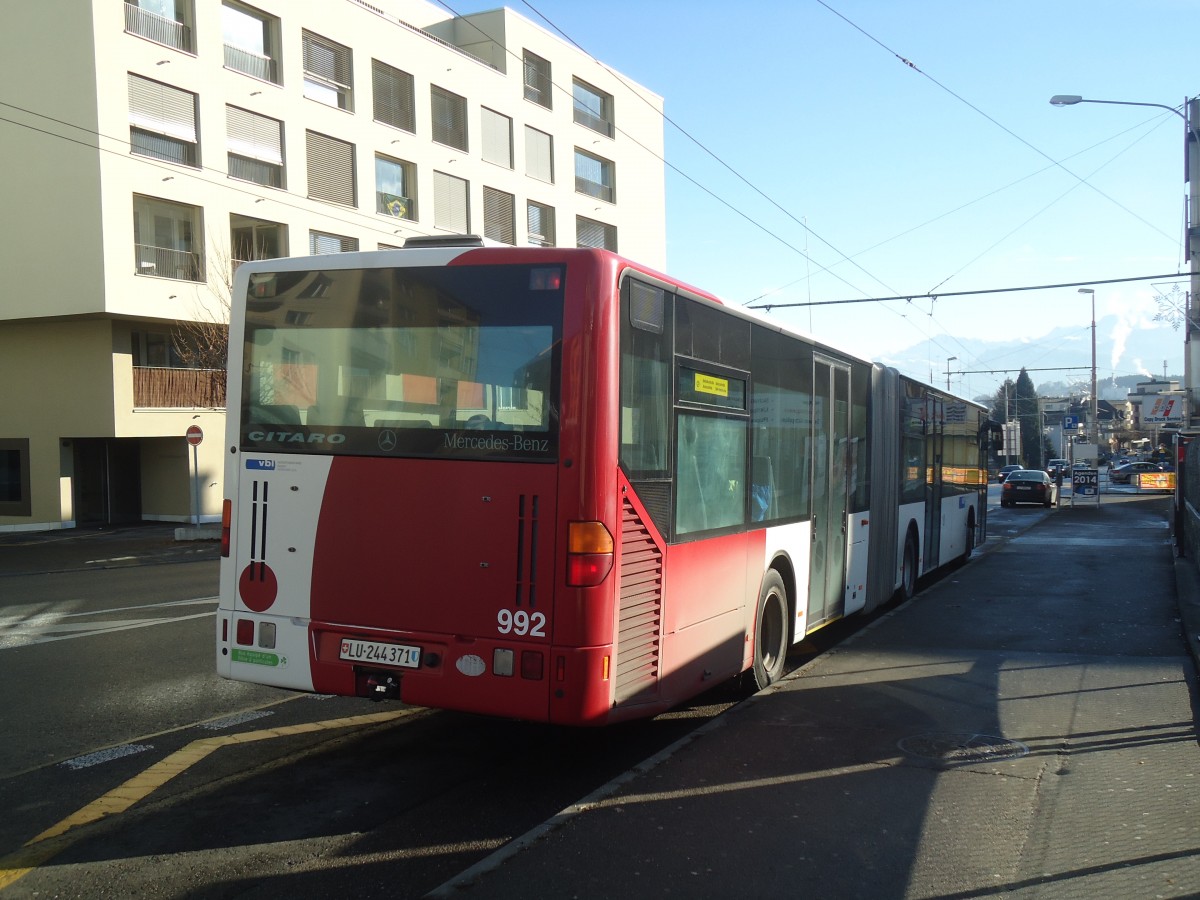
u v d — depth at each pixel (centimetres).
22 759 605
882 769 583
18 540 2606
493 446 540
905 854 458
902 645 991
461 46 3953
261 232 3000
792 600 845
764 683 780
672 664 605
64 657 911
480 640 536
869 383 1105
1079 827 494
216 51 2830
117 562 2012
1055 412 11225
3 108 2686
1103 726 682
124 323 2831
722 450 686
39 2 2623
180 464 3039
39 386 2912
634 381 557
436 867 447
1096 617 1170
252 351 601
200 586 1491
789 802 525
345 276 582
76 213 2616
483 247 558
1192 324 2853
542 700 522
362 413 570
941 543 1555
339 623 568
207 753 621
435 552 547
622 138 4478
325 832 490
